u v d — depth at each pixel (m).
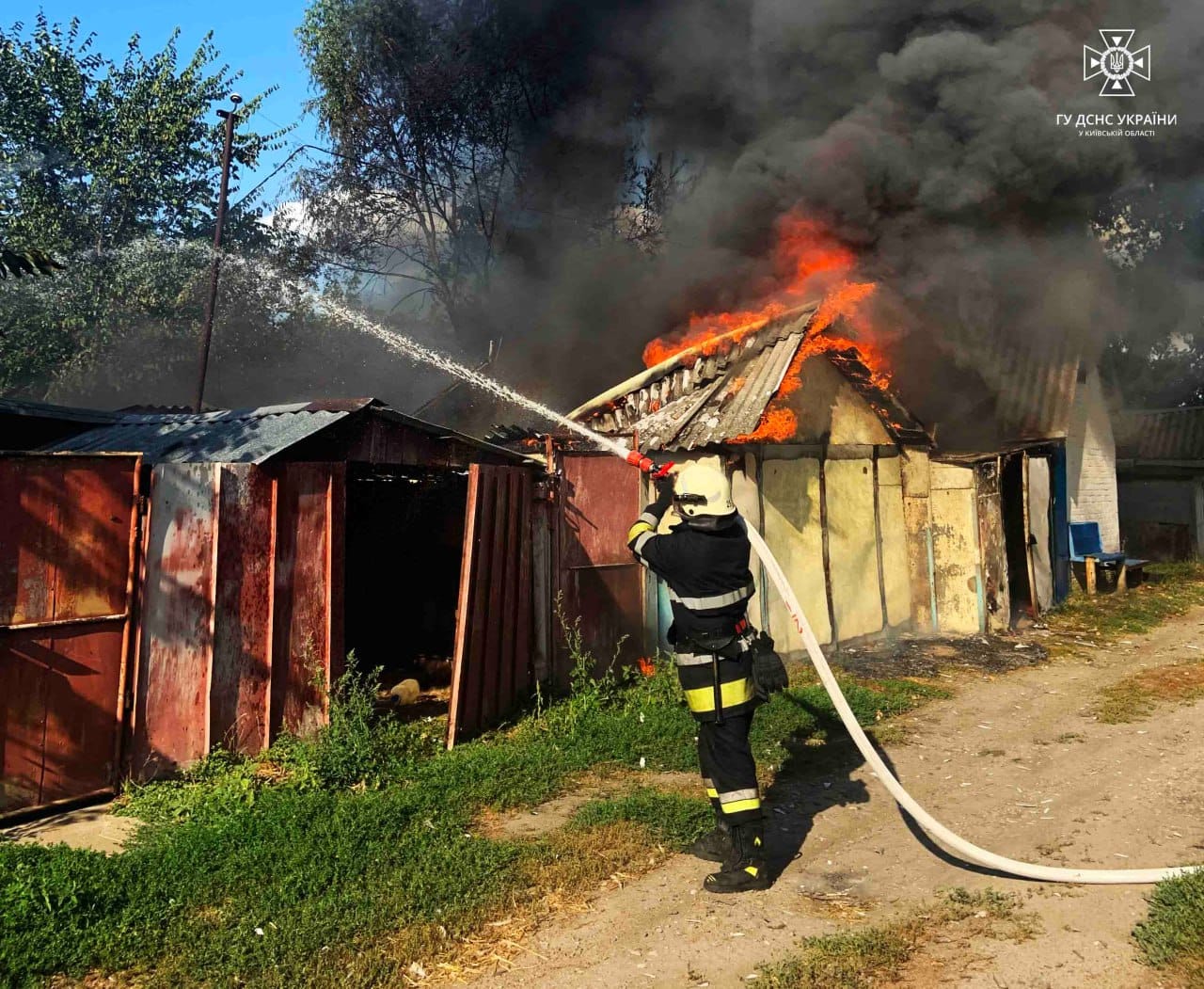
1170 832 4.79
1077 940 3.51
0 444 8.79
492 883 4.09
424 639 9.33
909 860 4.51
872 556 10.77
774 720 6.93
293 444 6.41
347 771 5.57
